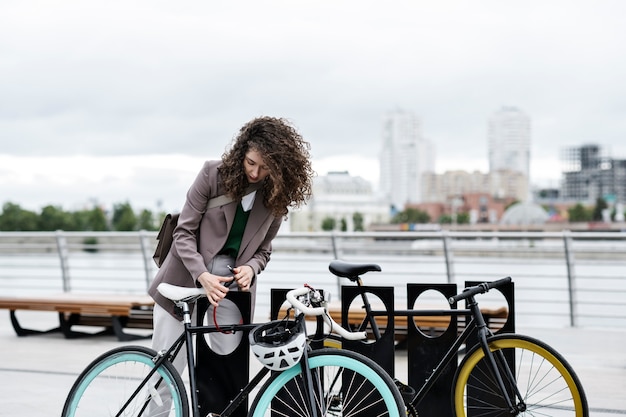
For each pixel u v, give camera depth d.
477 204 179.62
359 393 3.57
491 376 3.67
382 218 165.00
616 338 8.25
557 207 181.88
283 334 3.43
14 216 87.81
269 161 3.56
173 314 3.80
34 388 5.78
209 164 3.78
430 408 3.78
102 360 3.77
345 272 3.66
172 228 3.87
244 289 3.72
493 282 3.71
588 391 5.65
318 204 150.25
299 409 3.56
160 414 3.77
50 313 10.40
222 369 3.74
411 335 3.79
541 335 8.46
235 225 3.78
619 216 177.75
